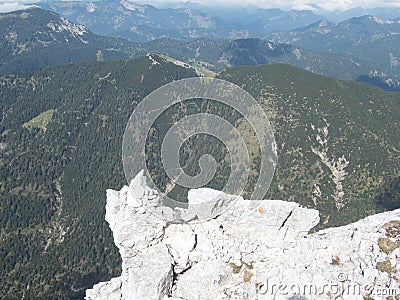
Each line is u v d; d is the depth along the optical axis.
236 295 19.30
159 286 18.23
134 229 19.25
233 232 21.72
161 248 19.55
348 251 21.08
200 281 19.23
